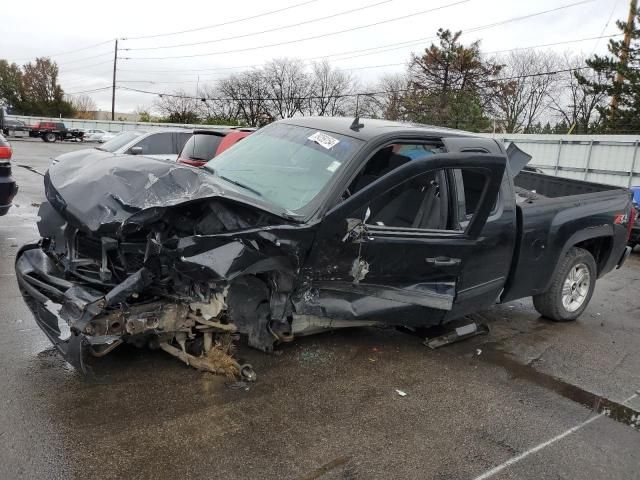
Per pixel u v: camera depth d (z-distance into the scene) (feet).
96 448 9.20
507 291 15.83
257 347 12.58
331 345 14.51
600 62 88.58
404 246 12.41
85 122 193.88
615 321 19.26
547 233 16.14
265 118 203.62
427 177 13.34
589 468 9.86
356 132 13.17
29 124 171.42
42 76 270.87
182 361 12.35
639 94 85.10
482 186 13.64
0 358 12.12
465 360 14.51
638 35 85.30
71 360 10.08
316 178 12.21
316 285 11.78
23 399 10.51
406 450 9.96
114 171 11.30
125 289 10.02
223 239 10.19
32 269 11.95
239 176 13.21
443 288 13.64
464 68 139.64
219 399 11.15
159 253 10.11
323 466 9.27
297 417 10.76
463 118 124.06
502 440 10.59
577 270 18.31
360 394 11.97
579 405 12.38
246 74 202.08
